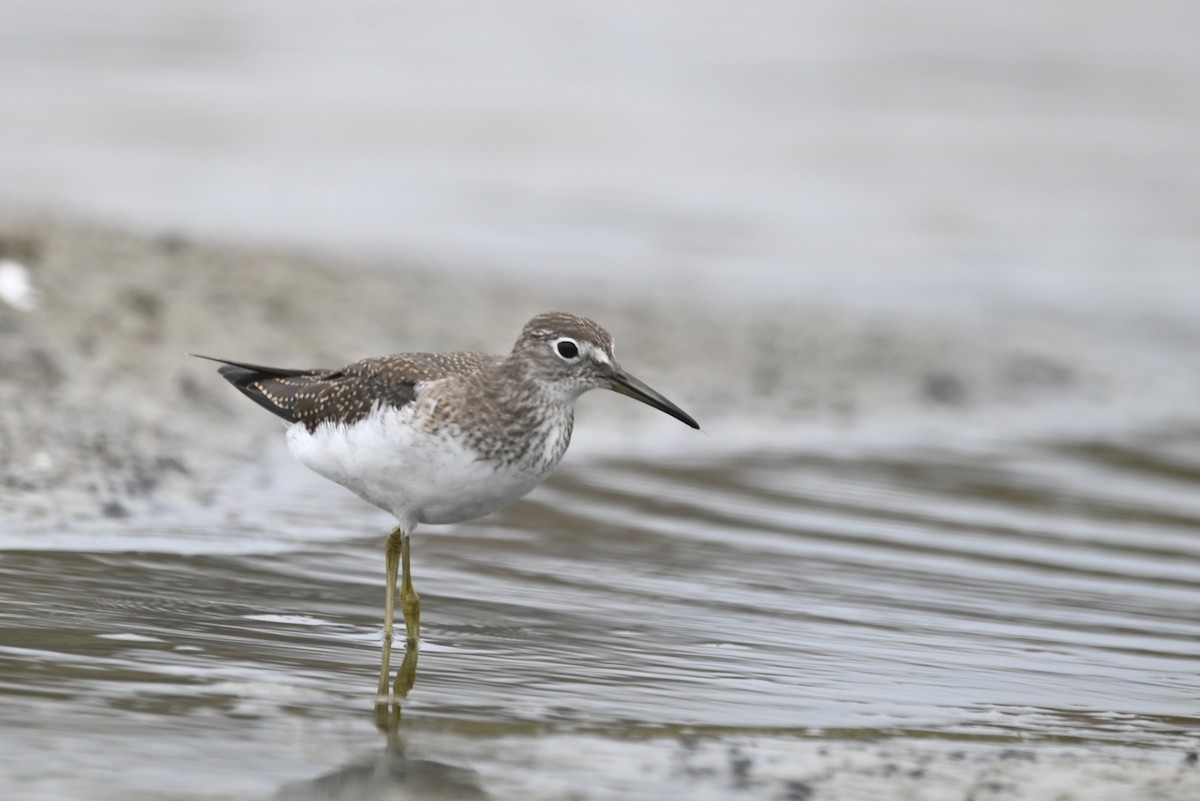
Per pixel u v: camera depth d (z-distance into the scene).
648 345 20.53
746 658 10.69
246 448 15.13
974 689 10.30
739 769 8.61
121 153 31.58
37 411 14.39
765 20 51.91
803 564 13.15
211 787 7.79
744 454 16.98
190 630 10.35
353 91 39.50
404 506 10.46
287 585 11.67
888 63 46.69
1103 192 34.75
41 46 41.19
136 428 14.70
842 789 8.43
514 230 28.38
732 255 27.81
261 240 23.50
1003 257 29.16
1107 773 8.84
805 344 21.58
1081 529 14.77
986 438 18.41
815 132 38.62
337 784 7.99
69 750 8.06
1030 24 53.16
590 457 16.42
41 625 10.11
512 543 13.30
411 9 50.41
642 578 12.51
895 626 11.62
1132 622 12.05
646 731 9.13
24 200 25.11
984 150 37.78
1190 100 43.72
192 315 17.84
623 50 46.69
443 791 8.02
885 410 19.28
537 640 10.82
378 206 29.36
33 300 16.86
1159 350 23.47
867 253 28.81
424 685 9.69
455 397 10.14
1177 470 17.33
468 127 36.88
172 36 44.06
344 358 17.83
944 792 8.47
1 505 12.56
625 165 34.50
